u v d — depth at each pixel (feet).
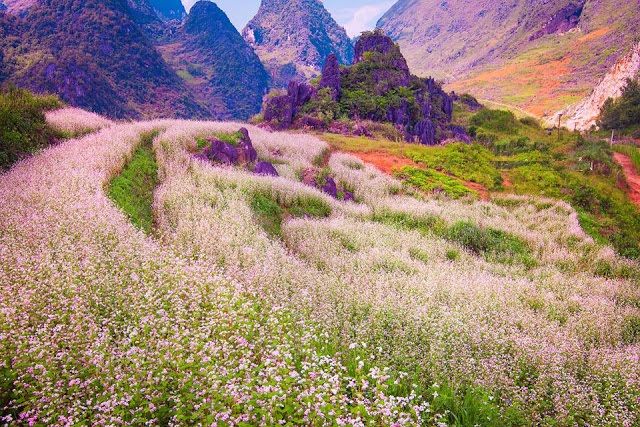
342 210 68.49
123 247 29.73
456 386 21.88
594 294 45.91
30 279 22.89
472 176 109.70
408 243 55.52
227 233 38.99
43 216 32.50
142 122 83.05
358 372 20.57
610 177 121.49
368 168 104.32
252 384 17.17
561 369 25.20
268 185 62.49
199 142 72.33
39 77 538.47
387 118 191.83
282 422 15.30
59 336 19.16
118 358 17.79
